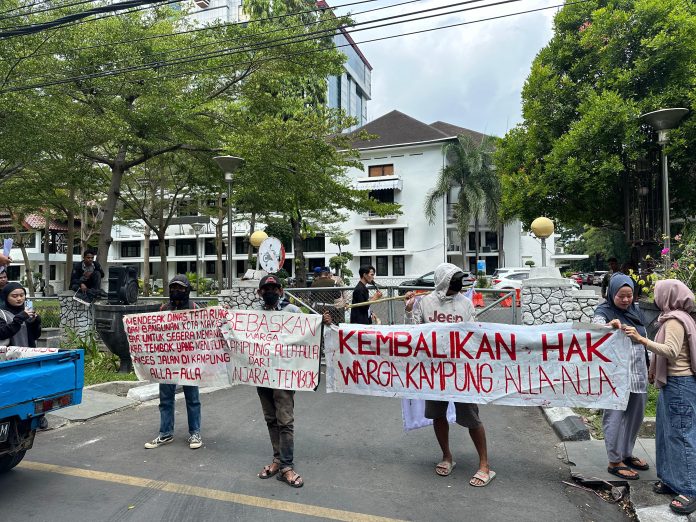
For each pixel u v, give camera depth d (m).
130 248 49.56
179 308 5.38
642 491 3.90
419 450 5.09
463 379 4.39
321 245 39.50
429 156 36.28
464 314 4.52
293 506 3.87
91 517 3.73
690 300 3.79
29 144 11.80
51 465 4.78
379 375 4.62
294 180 15.13
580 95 14.71
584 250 66.81
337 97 68.12
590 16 15.22
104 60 12.73
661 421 3.82
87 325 11.26
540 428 5.79
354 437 5.49
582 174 13.70
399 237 37.22
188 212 30.56
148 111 13.12
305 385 4.52
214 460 4.86
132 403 7.06
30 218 40.81
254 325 4.83
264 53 14.14
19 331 5.54
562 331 4.22
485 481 4.21
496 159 18.33
